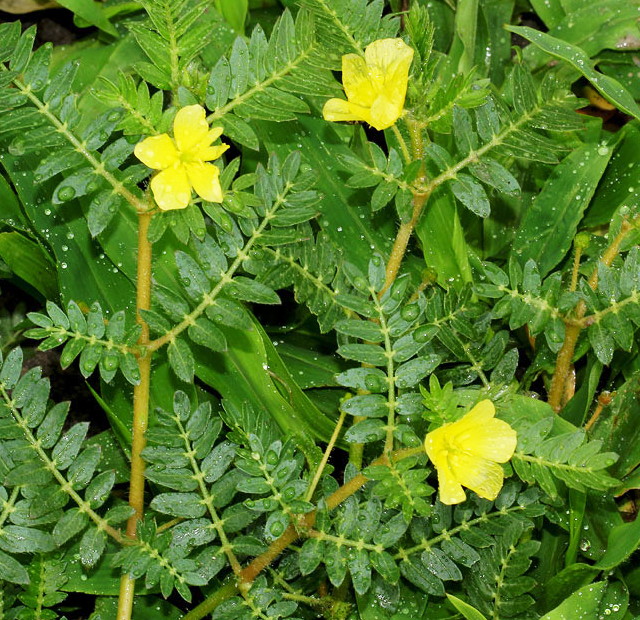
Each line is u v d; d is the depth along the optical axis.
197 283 0.53
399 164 0.53
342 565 0.51
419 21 0.52
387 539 0.52
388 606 0.54
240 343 0.55
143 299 0.53
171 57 0.53
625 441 0.56
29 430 0.52
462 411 0.50
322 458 0.54
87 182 0.52
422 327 0.52
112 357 0.52
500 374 0.56
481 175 0.54
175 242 0.57
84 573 0.54
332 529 0.53
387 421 0.54
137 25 0.53
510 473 0.52
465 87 0.52
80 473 0.52
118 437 0.56
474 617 0.52
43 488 0.52
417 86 0.53
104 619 0.55
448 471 0.49
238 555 0.56
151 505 0.52
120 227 0.57
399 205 0.53
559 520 0.55
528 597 0.53
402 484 0.51
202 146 0.51
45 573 0.53
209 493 0.53
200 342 0.52
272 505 0.51
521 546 0.53
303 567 0.51
